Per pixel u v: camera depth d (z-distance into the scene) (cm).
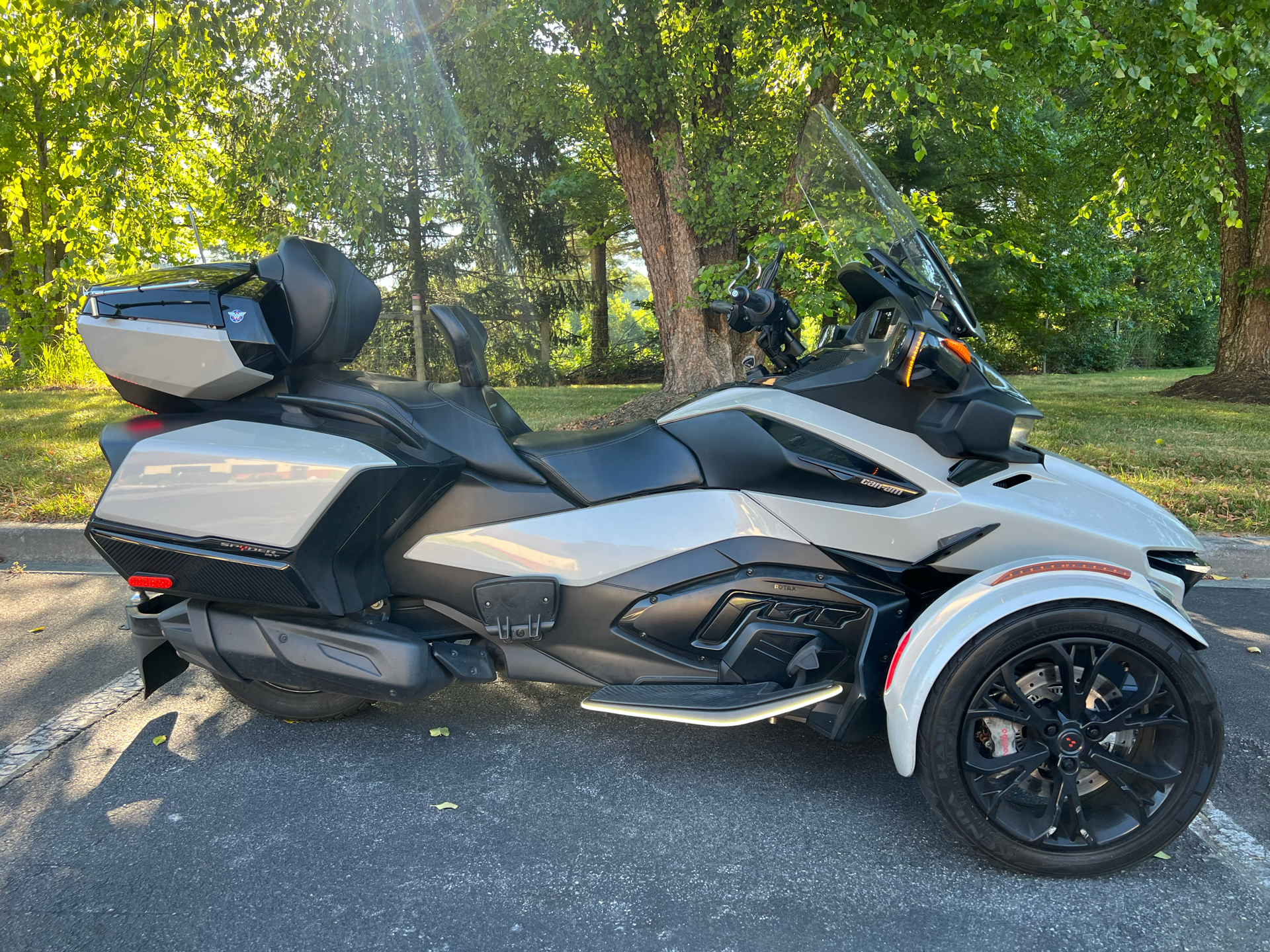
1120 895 219
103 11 718
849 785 270
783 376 280
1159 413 1102
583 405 1166
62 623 406
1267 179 1345
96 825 247
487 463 270
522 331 1903
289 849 237
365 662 265
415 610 285
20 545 511
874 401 256
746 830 246
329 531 252
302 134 753
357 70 724
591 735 303
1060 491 257
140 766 280
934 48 674
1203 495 574
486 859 232
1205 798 221
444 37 830
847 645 268
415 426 265
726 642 269
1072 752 220
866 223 283
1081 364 3061
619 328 2764
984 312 2228
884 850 237
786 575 263
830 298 625
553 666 279
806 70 826
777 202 906
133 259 793
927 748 222
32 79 1207
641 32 845
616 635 271
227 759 285
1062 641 221
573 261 2280
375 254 1275
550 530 269
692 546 265
